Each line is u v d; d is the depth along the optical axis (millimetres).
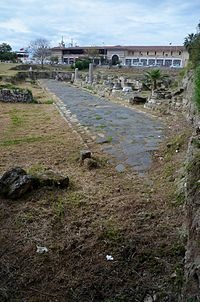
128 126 9969
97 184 5406
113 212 4441
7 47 69000
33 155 6891
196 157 3543
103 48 64750
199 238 2723
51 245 3715
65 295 3043
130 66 50719
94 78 31500
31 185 4879
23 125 10180
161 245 3676
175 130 9000
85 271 3326
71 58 69875
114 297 3029
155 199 4801
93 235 3896
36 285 3156
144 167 6219
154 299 3002
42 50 66625
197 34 15094
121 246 3689
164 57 58750
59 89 26062
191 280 2639
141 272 3314
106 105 15195
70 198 4785
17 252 3578
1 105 14914
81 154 6422
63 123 10594
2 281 3156
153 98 14062
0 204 4531
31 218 4223
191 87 10742
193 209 2939
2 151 7137
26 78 40125
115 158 6766
